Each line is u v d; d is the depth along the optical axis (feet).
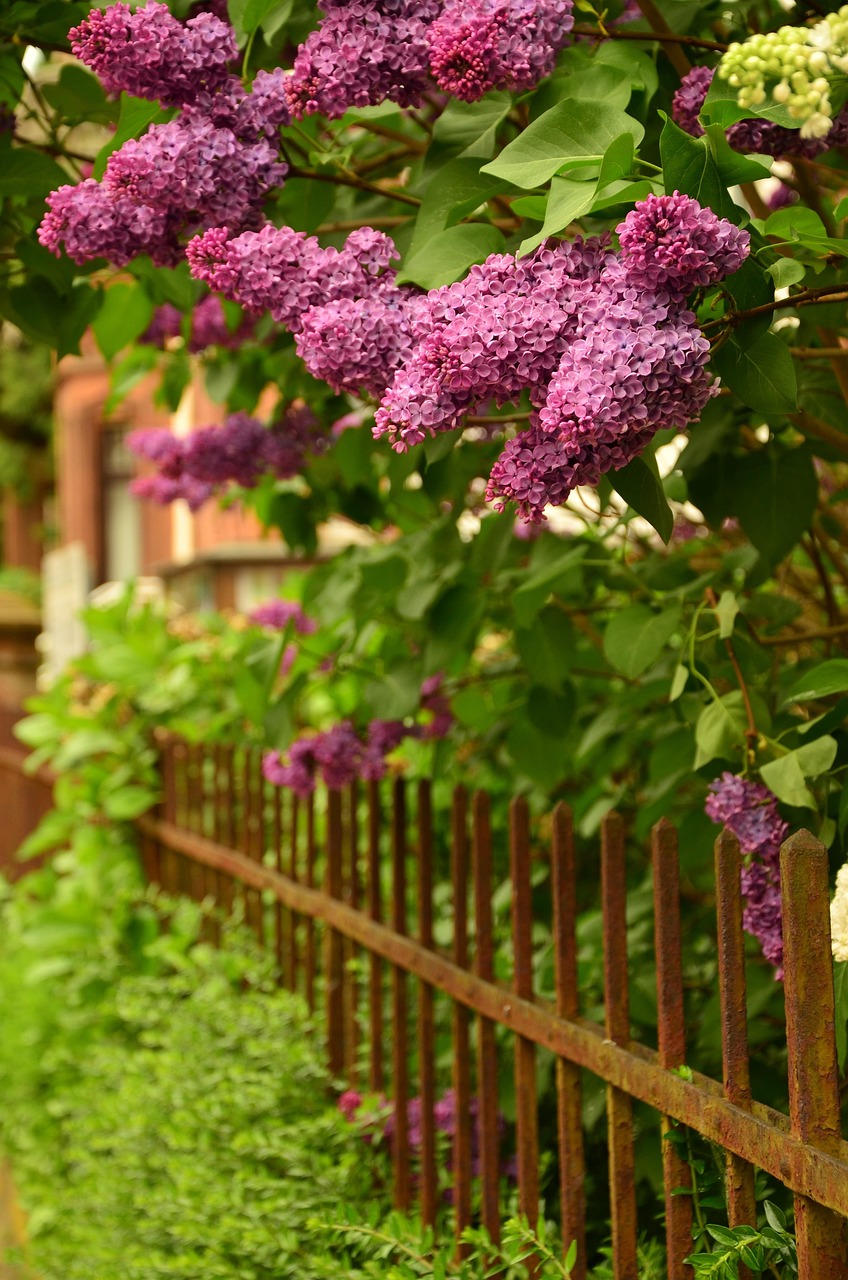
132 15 5.84
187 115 5.95
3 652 30.04
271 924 13.05
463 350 4.69
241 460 10.14
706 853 7.81
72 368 62.39
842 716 6.02
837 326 6.59
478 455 9.11
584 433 4.48
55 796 18.47
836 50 4.51
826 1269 4.83
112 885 15.93
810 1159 4.78
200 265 5.63
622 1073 6.18
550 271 4.83
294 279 5.56
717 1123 5.37
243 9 6.46
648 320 4.60
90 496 62.80
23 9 6.98
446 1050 9.98
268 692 9.32
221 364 10.43
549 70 5.53
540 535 8.70
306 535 11.41
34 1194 13.47
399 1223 7.25
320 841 13.85
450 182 6.10
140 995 12.92
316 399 9.53
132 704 16.84
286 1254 7.86
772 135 5.35
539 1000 7.30
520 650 8.73
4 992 16.07
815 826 6.07
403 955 8.78
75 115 7.46
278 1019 10.25
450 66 5.43
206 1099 9.57
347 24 5.69
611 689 10.90
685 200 4.53
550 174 5.04
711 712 6.40
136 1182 10.18
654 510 5.13
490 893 7.80
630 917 8.36
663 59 6.87
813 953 4.82
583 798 9.80
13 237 7.36
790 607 7.93
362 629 9.50
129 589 17.76
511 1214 7.68
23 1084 14.75
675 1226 5.79
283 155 6.72
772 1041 7.87
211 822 15.17
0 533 93.20
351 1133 8.83
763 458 7.54
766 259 5.07
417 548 9.35
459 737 11.13
